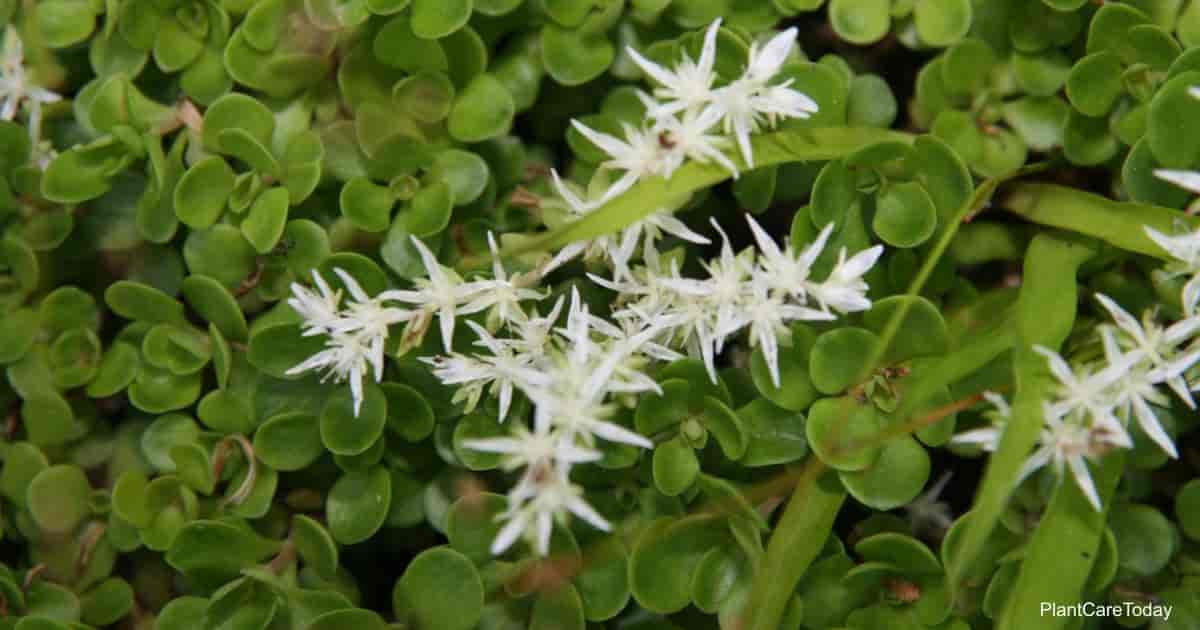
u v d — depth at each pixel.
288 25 0.36
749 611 0.34
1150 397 0.33
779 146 0.34
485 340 0.34
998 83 0.36
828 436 0.34
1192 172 0.33
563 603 0.34
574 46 0.36
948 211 0.35
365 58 0.36
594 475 0.35
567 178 0.36
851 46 0.37
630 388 0.33
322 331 0.34
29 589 0.36
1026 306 0.34
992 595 0.34
